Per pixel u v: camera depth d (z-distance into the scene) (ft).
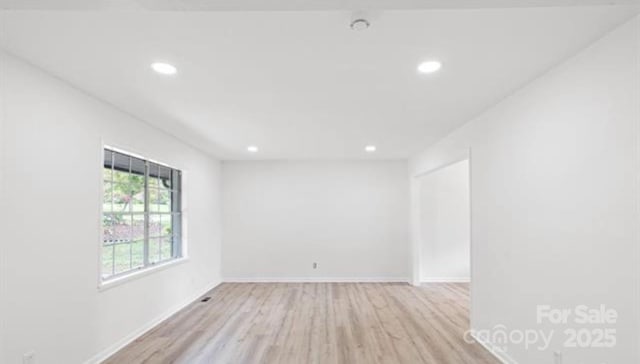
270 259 24.32
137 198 14.38
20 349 8.29
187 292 18.38
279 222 24.45
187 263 18.40
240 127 14.90
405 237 24.34
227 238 24.35
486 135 12.33
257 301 18.88
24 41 7.26
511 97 10.62
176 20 6.40
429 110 12.33
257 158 23.73
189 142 18.12
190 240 18.92
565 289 8.26
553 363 8.70
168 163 16.30
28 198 8.55
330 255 24.32
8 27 6.66
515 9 6.06
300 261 24.31
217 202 23.65
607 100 7.01
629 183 6.53
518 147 10.25
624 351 6.66
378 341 13.00
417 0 4.89
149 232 15.26
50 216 9.23
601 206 7.17
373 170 24.49
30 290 8.59
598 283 7.27
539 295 9.26
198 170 20.21
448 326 14.69
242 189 24.52
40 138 8.91
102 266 11.55
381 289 21.77
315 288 22.08
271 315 16.31
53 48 7.61
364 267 24.27
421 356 11.64
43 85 8.96
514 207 10.46
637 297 6.40
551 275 8.77
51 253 9.25
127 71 8.87
